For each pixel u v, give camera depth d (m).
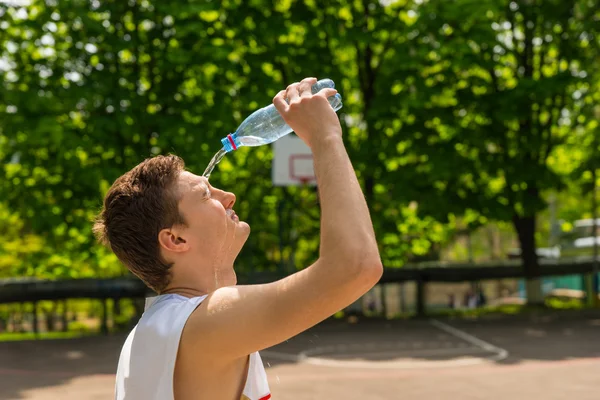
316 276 1.21
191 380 1.31
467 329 18.52
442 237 25.19
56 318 33.44
